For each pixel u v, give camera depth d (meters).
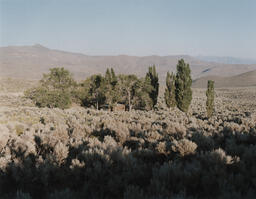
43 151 7.29
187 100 32.94
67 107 40.44
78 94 44.16
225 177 4.13
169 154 6.19
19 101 43.97
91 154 5.46
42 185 4.83
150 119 17.38
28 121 18.39
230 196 3.40
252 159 5.09
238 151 5.78
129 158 5.20
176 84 33.69
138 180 4.67
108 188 4.30
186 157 5.75
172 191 3.86
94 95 44.94
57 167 5.19
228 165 4.81
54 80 43.12
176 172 4.28
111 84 43.62
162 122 13.95
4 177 5.23
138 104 45.72
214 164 4.65
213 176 4.02
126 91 44.34
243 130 9.52
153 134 8.65
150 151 6.18
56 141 7.59
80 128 11.41
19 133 12.78
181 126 9.98
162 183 4.02
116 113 25.17
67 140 8.32
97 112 26.16
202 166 4.65
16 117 20.33
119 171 4.95
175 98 34.28
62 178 5.01
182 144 5.90
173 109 34.62
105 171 4.75
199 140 7.16
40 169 4.96
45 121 17.91
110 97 43.06
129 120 15.66
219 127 10.82
